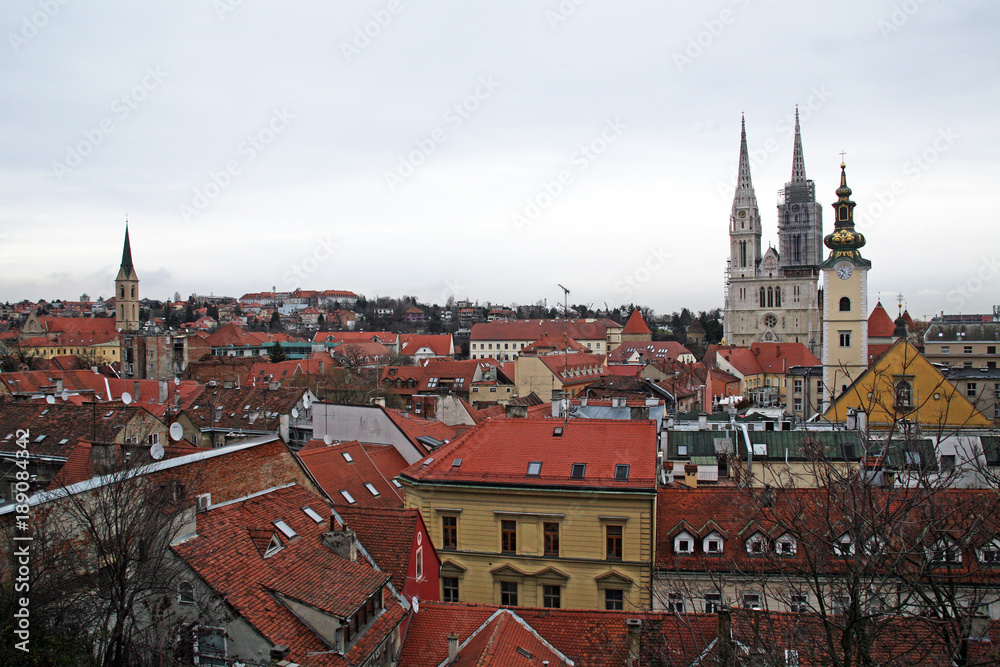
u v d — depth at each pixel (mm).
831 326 110938
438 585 39406
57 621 23078
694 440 57062
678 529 40656
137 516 24594
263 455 35188
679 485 47344
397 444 59750
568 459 43406
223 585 25000
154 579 24078
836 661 20938
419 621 31188
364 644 26359
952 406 66625
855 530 21250
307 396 80062
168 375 166750
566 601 41562
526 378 140625
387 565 33156
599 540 41250
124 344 166125
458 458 44875
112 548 23938
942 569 28656
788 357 176625
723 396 135750
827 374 111062
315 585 26844
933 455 25375
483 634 28766
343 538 30234
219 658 24391
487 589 42781
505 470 43375
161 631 24906
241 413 77938
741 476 35656
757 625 24469
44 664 21156
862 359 109688
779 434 55094
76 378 96500
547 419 46969
